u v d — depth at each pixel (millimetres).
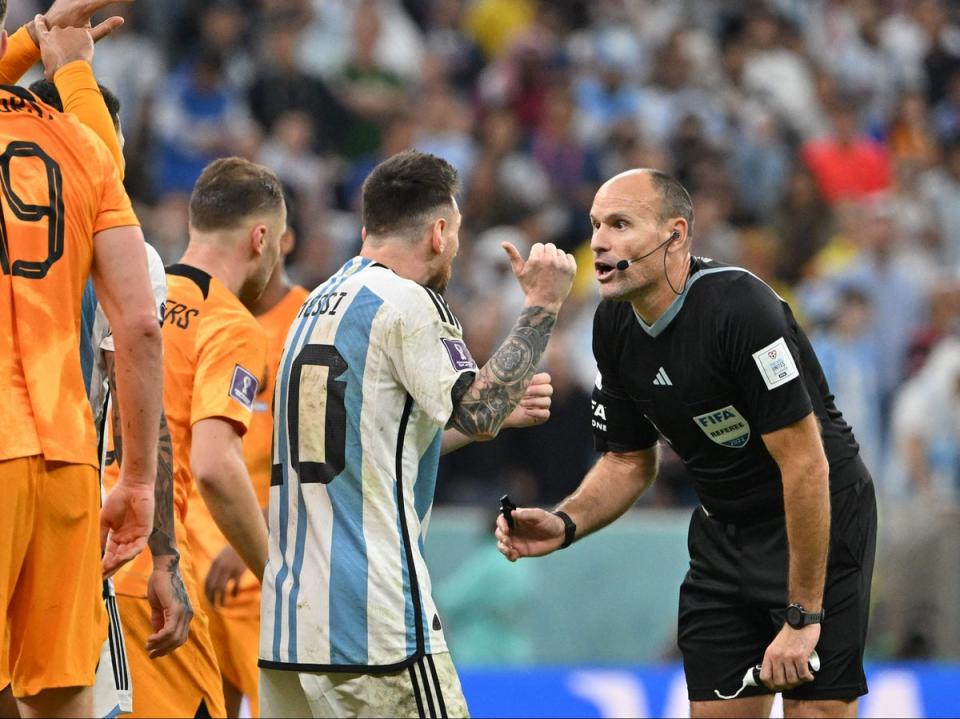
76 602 11805
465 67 52406
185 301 17156
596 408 17312
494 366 14023
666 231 15625
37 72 40500
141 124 42281
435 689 13727
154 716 16734
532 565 31719
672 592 32000
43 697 12023
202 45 47500
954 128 56250
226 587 19219
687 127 48031
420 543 14094
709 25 57594
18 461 11438
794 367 15266
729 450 16219
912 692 26484
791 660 15398
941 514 31625
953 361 36938
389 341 13867
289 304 21328
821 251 46906
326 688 13688
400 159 14719
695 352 15719
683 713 26406
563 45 53750
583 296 40969
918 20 60531
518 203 44094
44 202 11859
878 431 40125
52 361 11734
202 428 16375
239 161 18078
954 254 49031
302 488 13961
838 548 16234
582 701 26375
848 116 51500
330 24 49531
